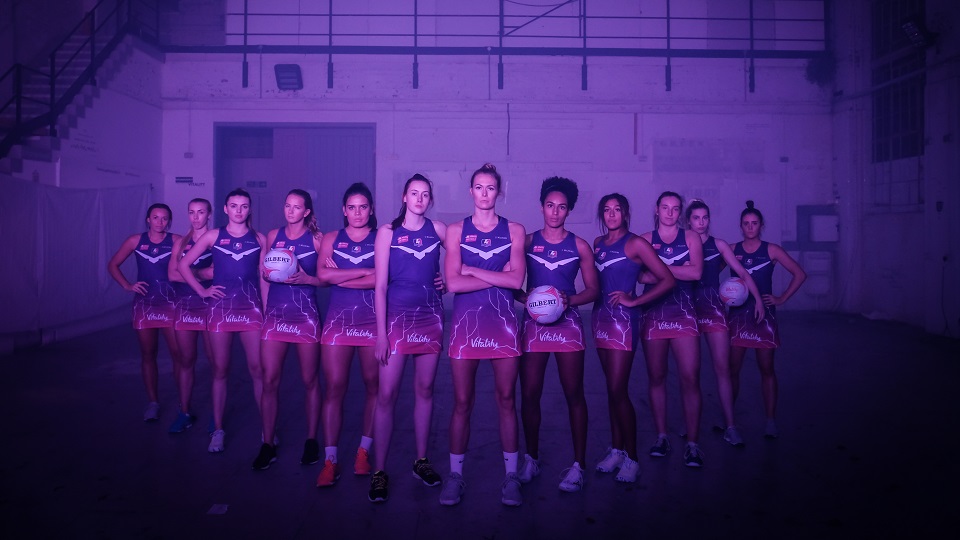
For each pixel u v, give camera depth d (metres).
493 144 11.73
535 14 12.01
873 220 10.77
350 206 3.30
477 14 11.98
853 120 11.13
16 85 8.68
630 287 3.37
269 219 12.16
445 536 2.73
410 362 6.99
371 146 12.08
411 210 3.06
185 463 3.65
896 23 10.24
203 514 2.95
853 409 4.84
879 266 10.61
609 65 11.74
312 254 3.58
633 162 11.75
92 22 9.73
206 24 11.99
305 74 11.73
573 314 3.18
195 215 4.16
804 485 3.30
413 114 11.73
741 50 11.47
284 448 3.93
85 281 8.77
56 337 7.89
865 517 2.90
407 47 11.44
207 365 6.55
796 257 11.51
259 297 3.83
